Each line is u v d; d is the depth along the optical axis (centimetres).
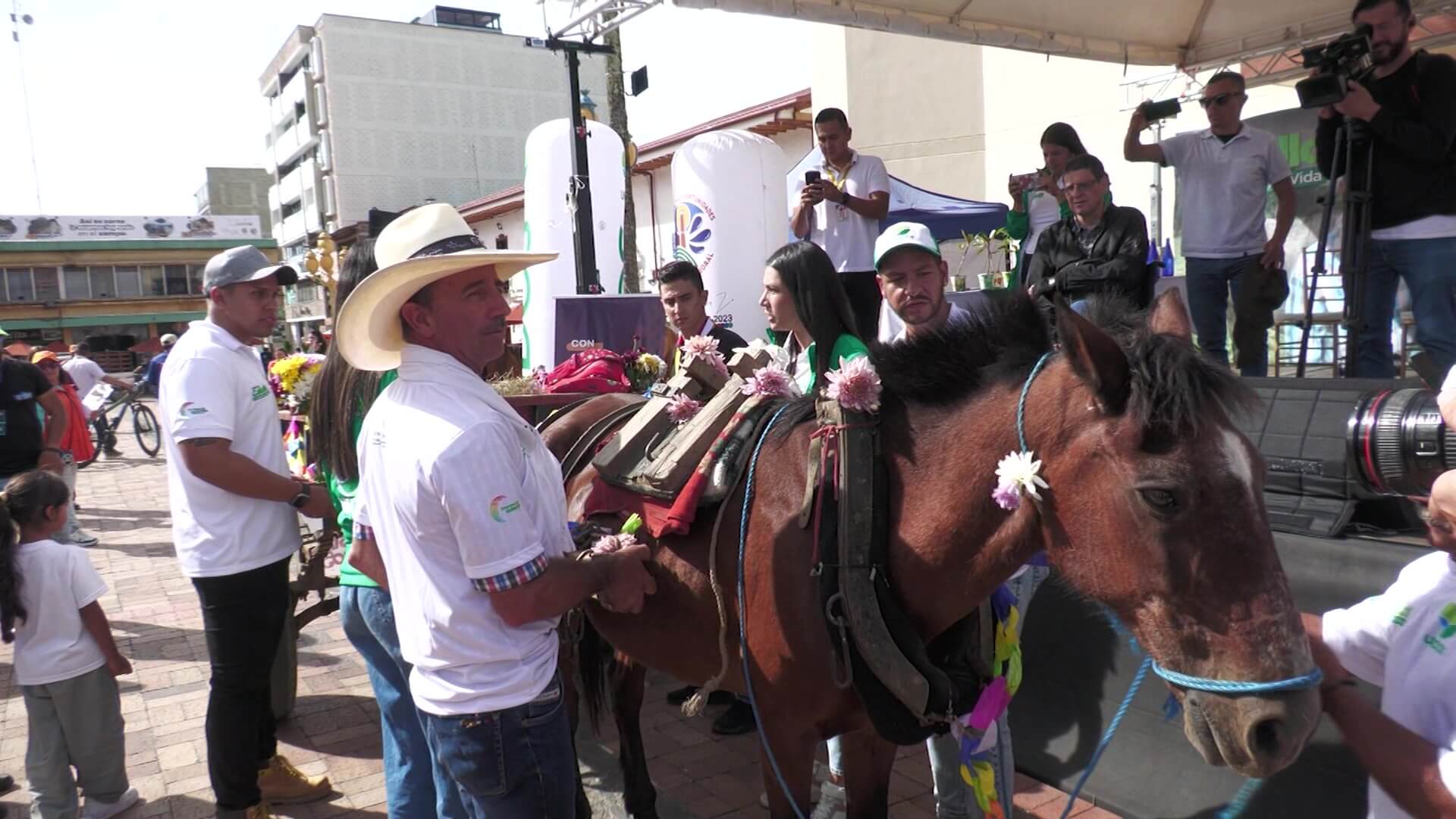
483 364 212
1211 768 298
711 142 820
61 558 347
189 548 306
